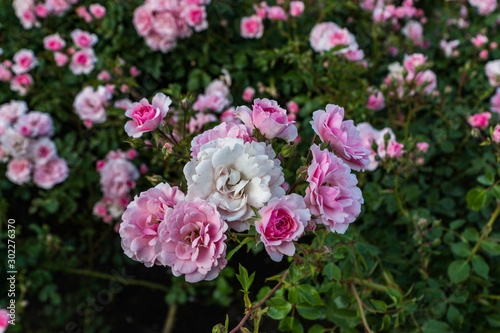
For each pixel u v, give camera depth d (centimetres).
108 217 89
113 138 88
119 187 85
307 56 69
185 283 88
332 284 49
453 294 55
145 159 91
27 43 96
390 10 82
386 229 66
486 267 54
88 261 98
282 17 79
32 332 88
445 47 85
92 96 80
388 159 56
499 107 72
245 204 36
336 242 47
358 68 70
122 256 93
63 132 100
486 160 69
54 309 91
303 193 43
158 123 41
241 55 85
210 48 88
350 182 38
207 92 79
